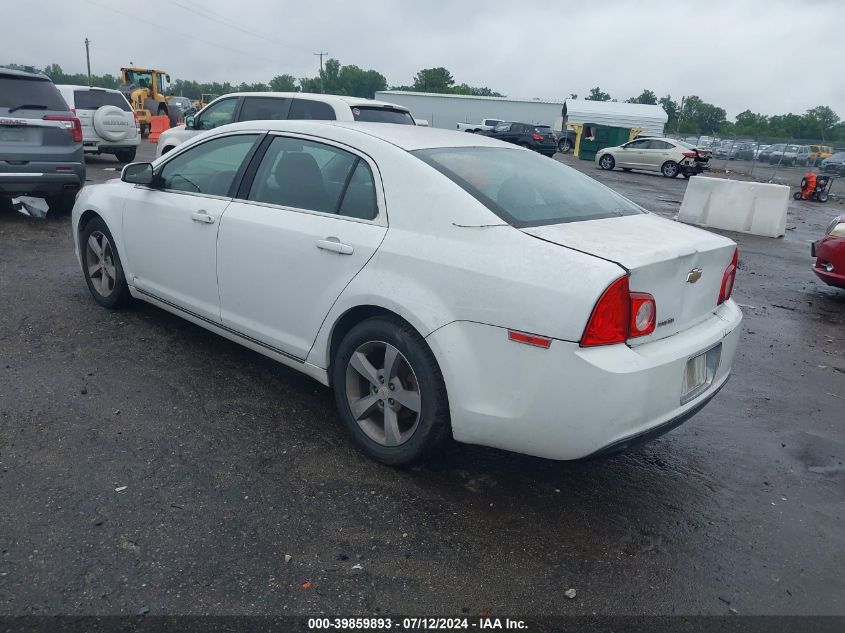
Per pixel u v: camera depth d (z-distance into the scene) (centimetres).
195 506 293
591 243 286
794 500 338
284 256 361
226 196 407
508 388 282
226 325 411
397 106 995
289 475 322
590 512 312
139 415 369
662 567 278
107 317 514
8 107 816
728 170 3541
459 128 4400
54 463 318
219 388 409
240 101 1030
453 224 303
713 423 423
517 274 278
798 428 423
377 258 320
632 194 1844
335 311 338
